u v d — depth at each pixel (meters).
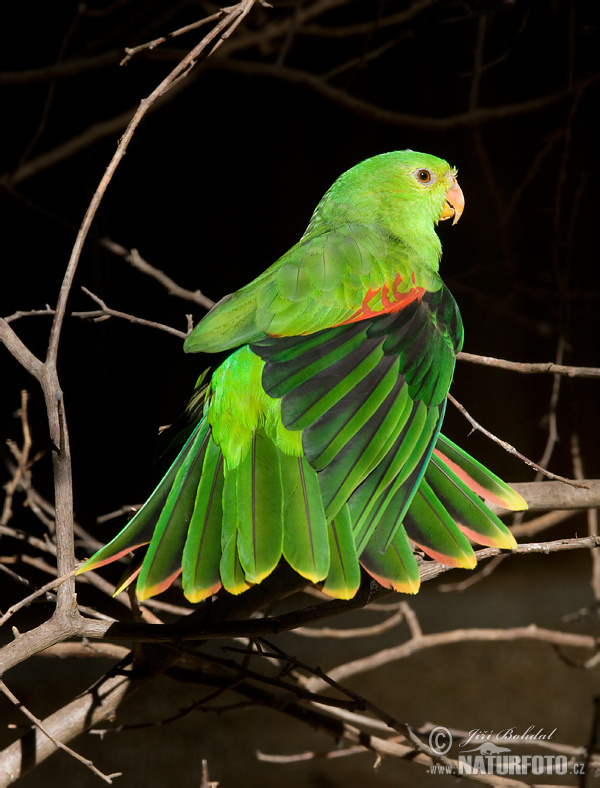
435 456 4.75
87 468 11.71
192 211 13.02
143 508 4.20
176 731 11.33
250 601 4.80
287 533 3.98
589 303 14.00
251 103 13.64
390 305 4.93
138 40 9.64
